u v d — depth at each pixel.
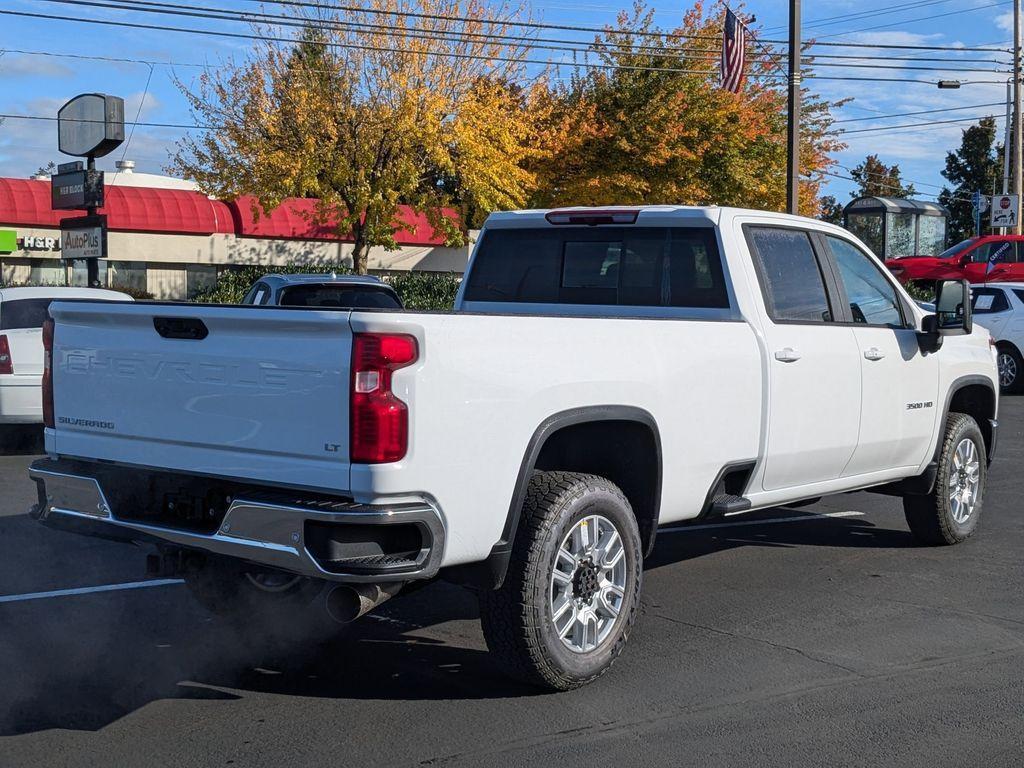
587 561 4.88
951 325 7.08
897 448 7.01
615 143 33.16
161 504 4.71
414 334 4.10
